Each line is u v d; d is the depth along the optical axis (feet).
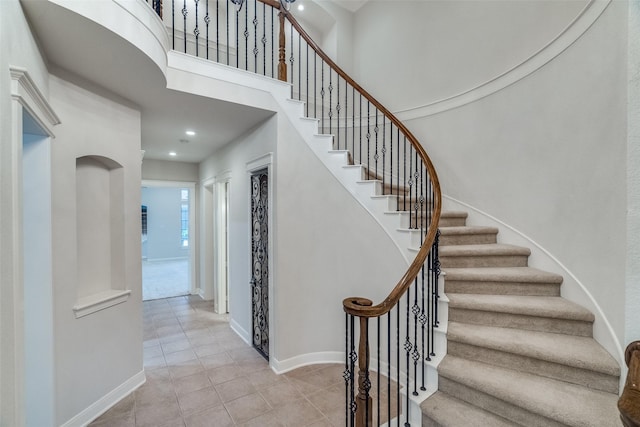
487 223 10.69
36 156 6.26
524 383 5.76
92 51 6.29
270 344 10.13
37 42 5.75
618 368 5.37
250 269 11.75
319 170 10.41
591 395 5.38
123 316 8.41
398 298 5.73
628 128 4.30
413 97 13.43
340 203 10.17
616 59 6.36
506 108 10.02
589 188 7.06
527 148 9.29
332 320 10.33
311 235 10.41
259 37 14.88
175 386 8.78
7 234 4.40
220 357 10.73
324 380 9.12
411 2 13.52
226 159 14.55
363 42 15.57
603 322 6.26
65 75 7.00
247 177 12.10
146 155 16.96
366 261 9.70
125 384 8.36
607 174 6.47
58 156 6.74
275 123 10.11
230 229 13.93
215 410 7.66
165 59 7.62
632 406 2.81
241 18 14.61
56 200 6.67
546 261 8.50
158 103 9.16
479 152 10.99
